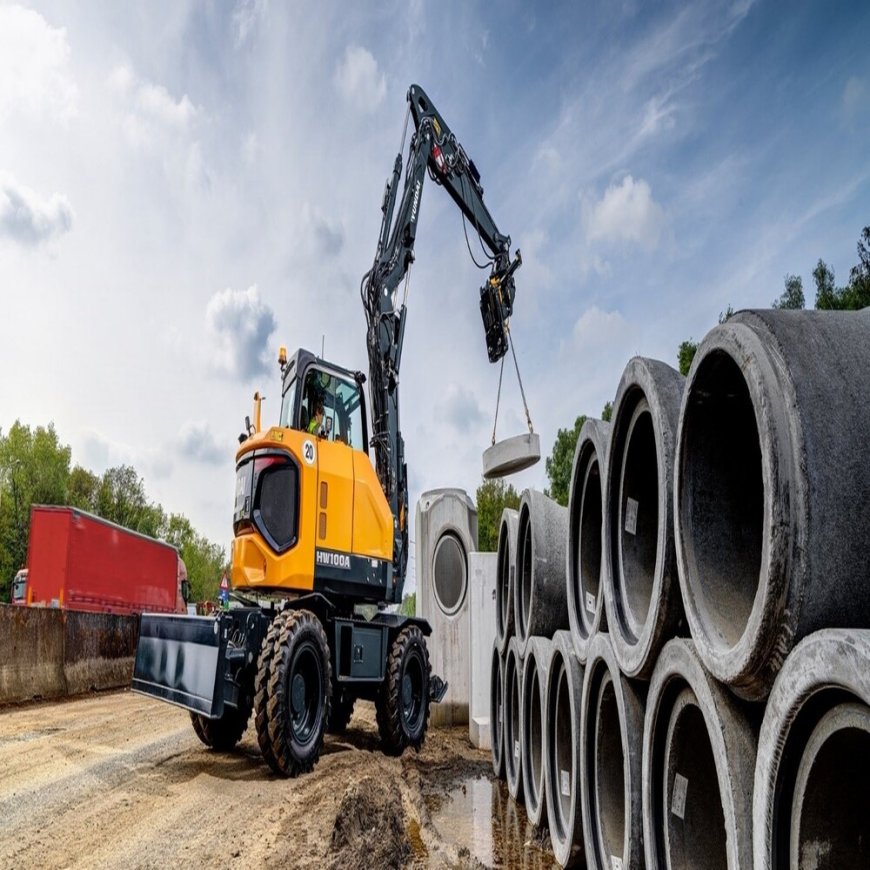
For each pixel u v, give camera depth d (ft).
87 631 53.88
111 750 29.14
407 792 25.03
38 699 46.70
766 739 8.47
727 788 9.48
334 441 30.83
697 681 10.55
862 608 8.14
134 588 86.53
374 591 31.91
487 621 36.40
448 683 41.88
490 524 80.38
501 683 28.07
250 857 15.66
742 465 11.28
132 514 202.08
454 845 19.79
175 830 17.97
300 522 27.96
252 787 22.86
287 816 18.70
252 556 27.99
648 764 12.41
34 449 173.68
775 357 8.71
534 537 22.76
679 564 11.13
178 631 26.78
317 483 28.91
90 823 18.58
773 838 8.43
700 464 11.23
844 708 7.43
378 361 38.06
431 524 43.09
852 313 9.50
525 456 29.68
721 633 10.06
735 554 11.02
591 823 16.07
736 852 9.22
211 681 24.13
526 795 22.79
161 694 27.07
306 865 14.83
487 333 40.70
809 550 8.05
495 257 43.16
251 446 28.68
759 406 8.66
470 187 45.21
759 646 8.59
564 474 64.54
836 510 8.10
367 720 43.98
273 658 24.54
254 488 28.12
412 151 41.91
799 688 7.79
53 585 71.61
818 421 8.25
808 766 7.99
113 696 50.96
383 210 40.11
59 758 27.17
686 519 11.11
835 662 7.20
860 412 8.38
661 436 12.16
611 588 15.06
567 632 19.71
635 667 13.03
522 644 24.34
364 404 33.91
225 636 24.41
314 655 26.43
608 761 15.93
